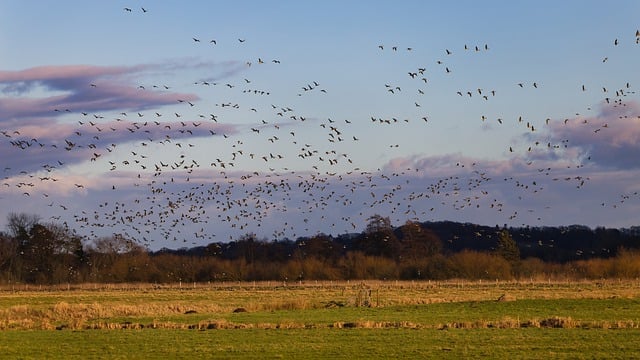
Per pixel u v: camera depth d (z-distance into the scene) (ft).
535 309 200.23
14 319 195.93
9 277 406.21
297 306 223.71
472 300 237.04
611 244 400.67
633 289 289.94
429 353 126.93
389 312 203.00
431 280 382.42
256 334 154.51
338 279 404.16
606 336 141.49
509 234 404.16
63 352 134.82
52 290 349.61
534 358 119.85
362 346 135.85
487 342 137.39
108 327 172.04
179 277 405.80
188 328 167.84
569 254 406.82
